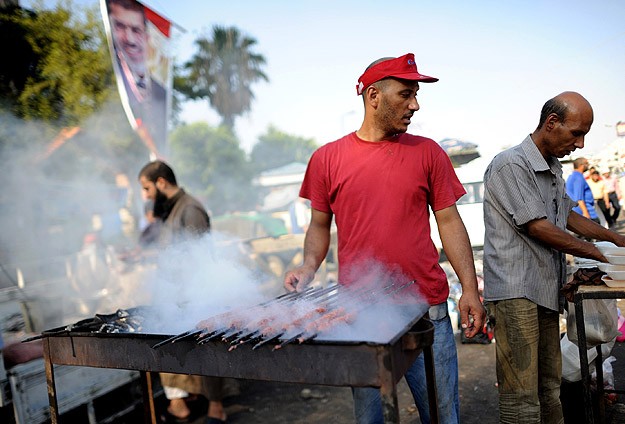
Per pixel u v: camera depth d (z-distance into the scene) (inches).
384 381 51.6
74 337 73.0
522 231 87.6
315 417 129.0
